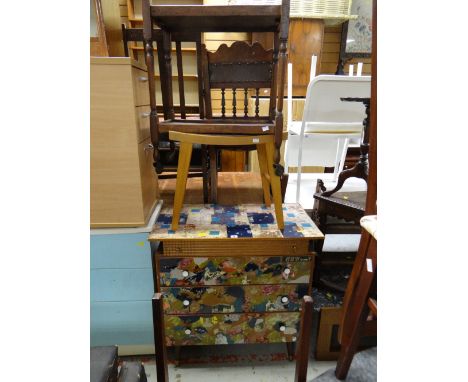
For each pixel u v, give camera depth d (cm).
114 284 117
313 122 140
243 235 110
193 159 177
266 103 243
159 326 76
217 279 115
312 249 121
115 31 117
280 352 139
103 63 94
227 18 103
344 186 175
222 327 122
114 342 125
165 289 116
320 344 131
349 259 149
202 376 126
